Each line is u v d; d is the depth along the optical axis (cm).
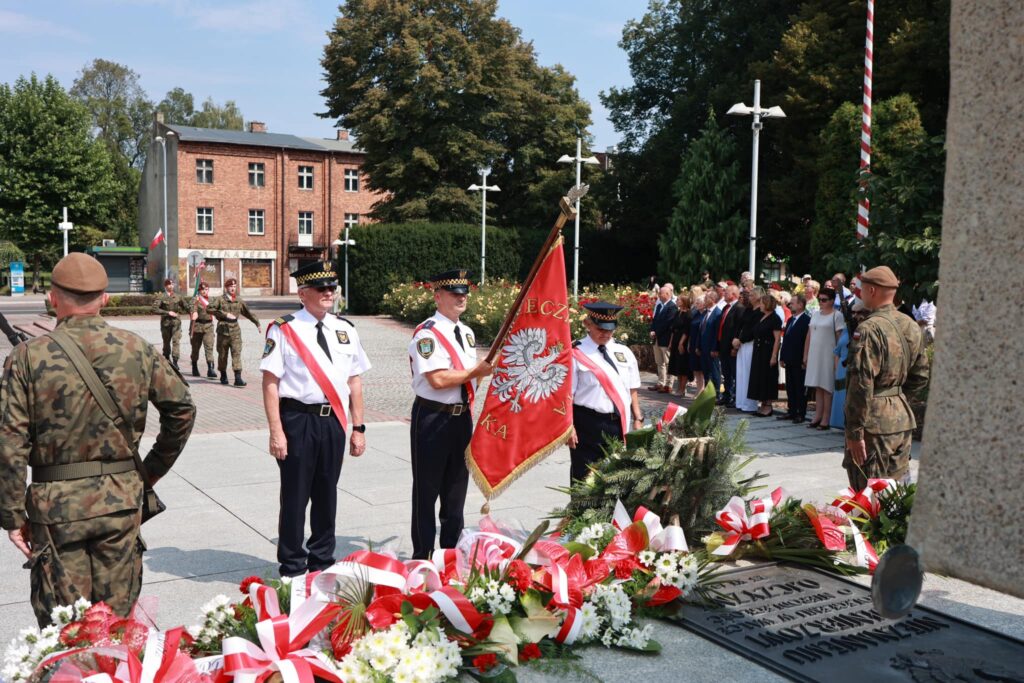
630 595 386
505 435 507
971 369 200
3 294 4969
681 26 3509
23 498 329
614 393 571
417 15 3972
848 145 2361
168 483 763
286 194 5391
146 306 3372
